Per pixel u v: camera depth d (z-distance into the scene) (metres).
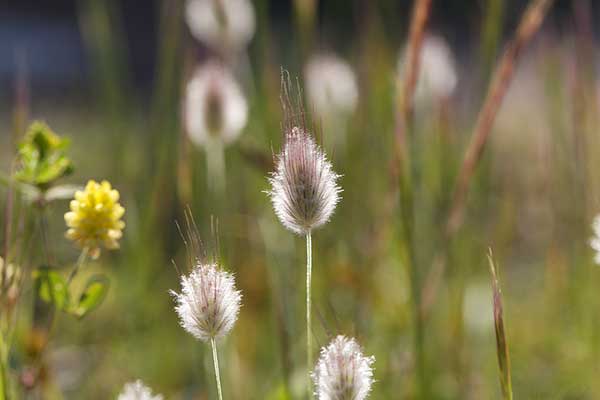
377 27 0.64
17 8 2.65
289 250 0.61
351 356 0.41
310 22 0.63
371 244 0.61
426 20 0.53
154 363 0.62
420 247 0.59
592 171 0.64
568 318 0.63
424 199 0.60
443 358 0.60
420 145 0.60
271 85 0.63
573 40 0.63
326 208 0.42
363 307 0.59
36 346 0.53
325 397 0.41
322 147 0.43
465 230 0.60
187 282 0.42
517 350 0.62
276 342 0.57
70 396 0.61
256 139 0.67
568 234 0.63
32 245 0.51
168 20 0.63
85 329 0.65
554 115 0.66
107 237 0.46
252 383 0.61
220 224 0.58
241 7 0.62
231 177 0.67
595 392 0.58
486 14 0.58
